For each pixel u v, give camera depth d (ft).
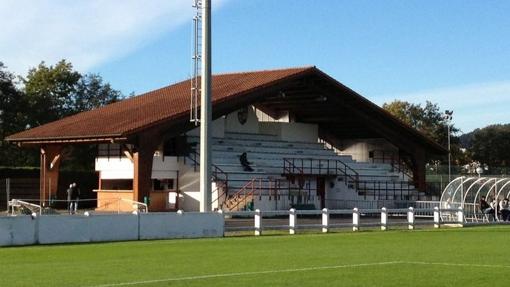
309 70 207.62
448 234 117.91
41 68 333.83
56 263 68.23
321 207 217.97
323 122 247.29
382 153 254.06
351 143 260.01
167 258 73.10
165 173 191.93
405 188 236.22
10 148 319.06
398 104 410.31
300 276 56.70
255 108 236.22
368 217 188.34
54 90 333.62
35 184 227.40
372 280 54.19
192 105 153.79
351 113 230.27
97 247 88.43
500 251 81.30
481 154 433.89
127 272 59.93
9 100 295.48
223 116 200.75
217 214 112.27
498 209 169.58
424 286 50.83
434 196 247.91
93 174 236.02
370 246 89.81
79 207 226.79
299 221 157.48
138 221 103.09
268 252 80.48
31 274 58.75
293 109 238.48
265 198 188.14
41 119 319.47
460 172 298.15
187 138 198.29
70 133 183.11
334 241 100.12
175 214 107.24
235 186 189.06
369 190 220.84
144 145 172.65
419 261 69.10
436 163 420.77
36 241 92.94
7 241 90.43
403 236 112.27
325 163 220.84
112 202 187.42
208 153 118.93
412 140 244.01
